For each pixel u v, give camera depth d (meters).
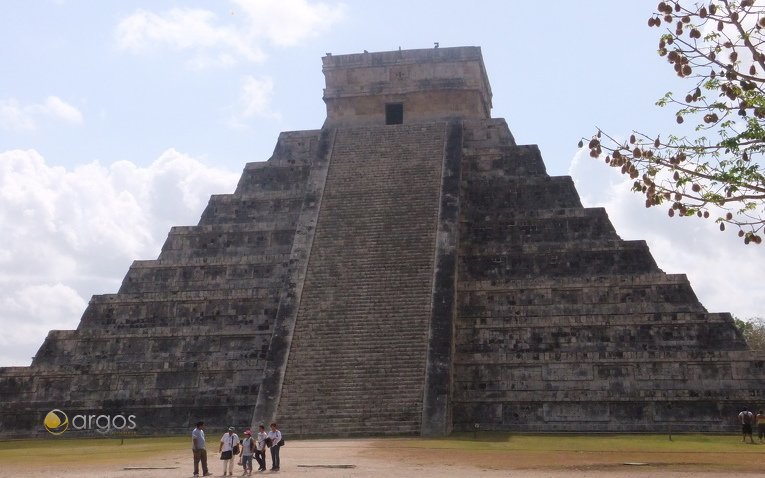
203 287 48.66
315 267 45.00
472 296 45.03
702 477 22.41
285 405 38.72
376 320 41.72
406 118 56.47
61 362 46.44
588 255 46.25
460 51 56.56
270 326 45.66
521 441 34.91
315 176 50.94
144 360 45.88
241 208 52.56
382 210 47.81
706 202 19.02
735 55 18.34
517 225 48.44
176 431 43.12
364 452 30.28
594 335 42.66
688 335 42.00
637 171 19.31
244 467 25.47
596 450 31.20
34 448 37.06
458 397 41.44
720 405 39.56
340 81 57.50
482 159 52.69
